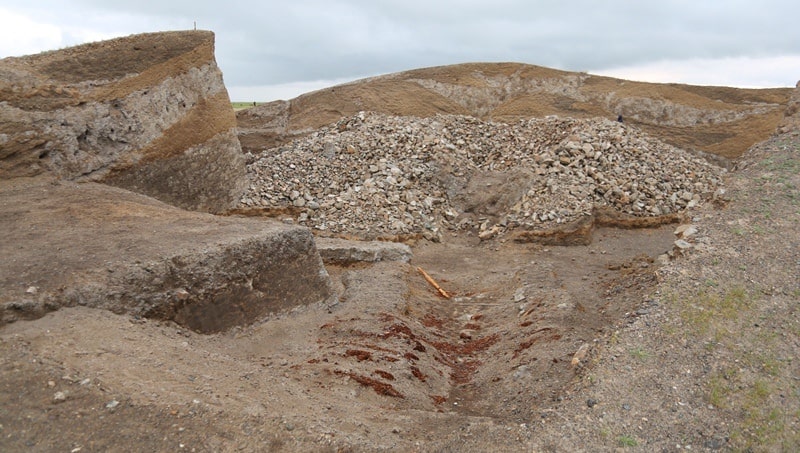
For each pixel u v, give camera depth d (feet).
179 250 25.04
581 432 17.06
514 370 23.97
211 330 24.77
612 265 41.60
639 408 18.29
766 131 89.71
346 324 28.14
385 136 64.90
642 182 56.39
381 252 41.37
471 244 52.54
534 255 46.68
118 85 43.75
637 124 98.48
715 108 98.22
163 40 48.14
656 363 20.54
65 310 20.52
